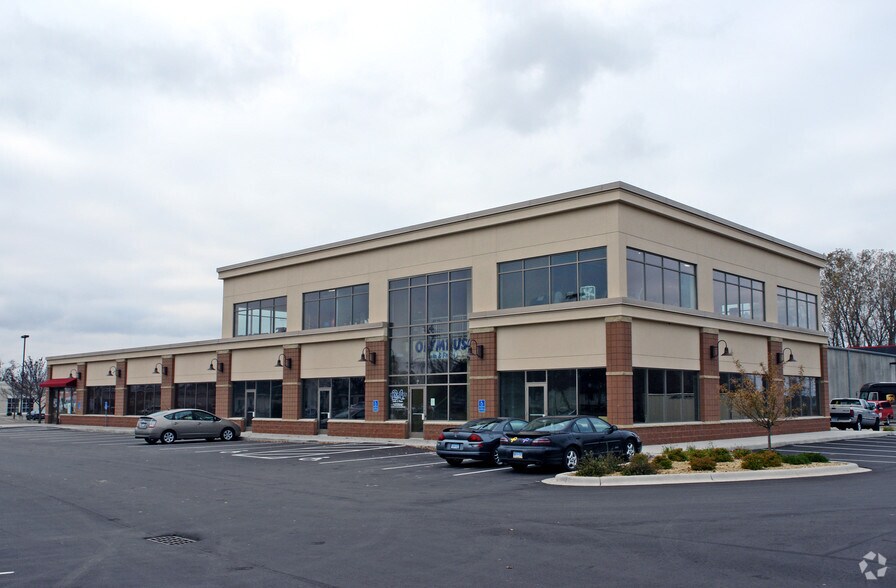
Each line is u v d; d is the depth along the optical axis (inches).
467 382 1246.3
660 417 1117.7
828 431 1567.4
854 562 363.9
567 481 691.4
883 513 496.7
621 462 770.8
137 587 337.7
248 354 1680.6
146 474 810.2
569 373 1110.4
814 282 1622.8
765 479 690.8
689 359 1192.8
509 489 660.7
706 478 683.4
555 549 403.2
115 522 506.9
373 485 702.5
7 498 625.9
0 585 342.6
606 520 487.2
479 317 1215.6
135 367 2039.9
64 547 426.3
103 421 2108.8
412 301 1353.3
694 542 413.7
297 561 385.4
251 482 732.0
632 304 1061.1
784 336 1459.2
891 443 1228.5
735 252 1359.5
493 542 424.2
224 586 338.3
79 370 2241.6
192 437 1386.6
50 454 1104.8
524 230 1193.4
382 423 1357.0
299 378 1545.3
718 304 1298.0
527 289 1182.3
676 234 1207.6
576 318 1091.9
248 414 1672.0
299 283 1584.6
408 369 1346.0
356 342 1444.4
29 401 3415.4
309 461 959.0
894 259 2935.5
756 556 378.3
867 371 2255.2
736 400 901.2
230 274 1749.5
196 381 1815.9
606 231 1091.3
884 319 2928.2
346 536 448.8
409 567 368.8
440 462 932.6
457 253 1283.2
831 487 630.5
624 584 331.9
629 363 1051.3
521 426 911.0
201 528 481.7
